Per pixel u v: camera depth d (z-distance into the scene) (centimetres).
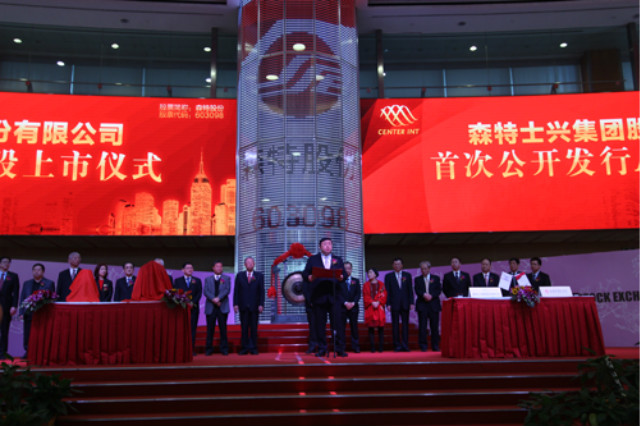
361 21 1358
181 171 1234
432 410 482
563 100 1279
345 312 732
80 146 1223
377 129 1269
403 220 1234
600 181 1241
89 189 1209
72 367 536
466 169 1252
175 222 1214
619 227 1222
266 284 1047
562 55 1405
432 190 1245
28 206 1187
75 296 592
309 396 495
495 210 1237
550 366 557
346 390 518
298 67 1151
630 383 466
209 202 1226
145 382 512
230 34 1398
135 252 1355
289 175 1095
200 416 465
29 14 1306
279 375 536
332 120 1141
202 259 1363
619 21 1368
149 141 1241
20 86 1327
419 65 1407
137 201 1214
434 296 810
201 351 829
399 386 524
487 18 1351
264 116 1138
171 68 1376
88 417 470
